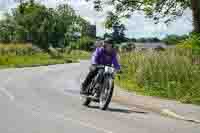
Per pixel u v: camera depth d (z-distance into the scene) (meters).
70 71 44.84
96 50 16.31
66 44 121.19
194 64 23.22
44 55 84.81
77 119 13.20
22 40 104.31
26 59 70.38
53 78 33.50
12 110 14.71
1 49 71.38
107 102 15.69
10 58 67.69
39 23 104.81
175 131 11.78
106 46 16.22
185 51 24.84
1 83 26.66
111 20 31.38
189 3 30.56
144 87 23.30
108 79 15.75
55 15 108.00
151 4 30.64
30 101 17.53
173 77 22.70
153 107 16.25
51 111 14.83
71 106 16.47
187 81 22.05
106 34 16.47
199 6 27.78
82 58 106.62
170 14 31.22
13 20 105.81
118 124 12.52
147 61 25.09
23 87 24.27
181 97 19.28
